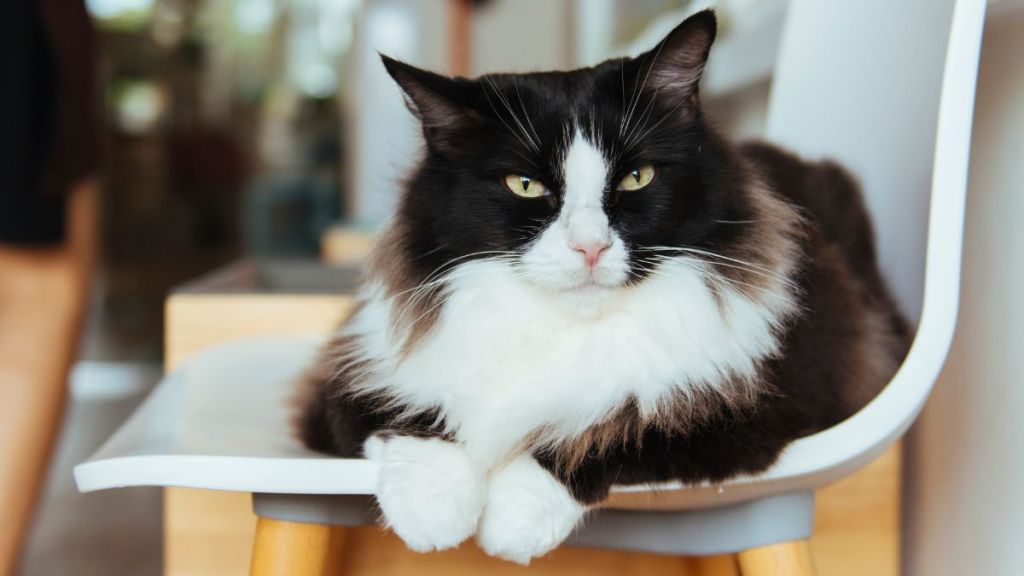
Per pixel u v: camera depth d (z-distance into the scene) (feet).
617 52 12.07
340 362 3.85
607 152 3.53
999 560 4.66
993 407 4.70
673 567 5.04
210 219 20.33
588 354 3.51
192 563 5.30
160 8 19.60
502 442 3.32
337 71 18.62
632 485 3.24
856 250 4.78
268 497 3.63
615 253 3.44
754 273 3.62
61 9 6.04
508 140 3.59
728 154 3.82
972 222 4.87
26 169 5.93
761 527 3.61
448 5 12.71
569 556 5.03
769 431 3.32
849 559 5.32
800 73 5.64
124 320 18.45
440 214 3.67
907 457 5.74
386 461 3.25
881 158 4.88
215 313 5.87
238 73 19.86
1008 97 4.56
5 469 6.09
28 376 6.22
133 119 19.86
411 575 5.02
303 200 19.60
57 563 7.84
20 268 6.29
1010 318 4.57
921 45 4.57
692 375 3.40
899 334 4.55
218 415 4.26
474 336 3.59
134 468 3.33
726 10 9.21
